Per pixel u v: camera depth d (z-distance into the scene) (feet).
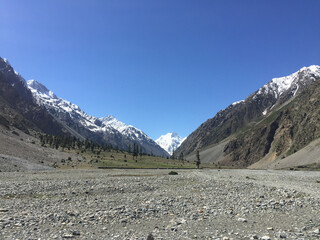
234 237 58.54
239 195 114.73
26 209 81.76
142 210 81.41
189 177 197.06
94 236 57.67
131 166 607.37
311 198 105.60
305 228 66.13
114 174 249.55
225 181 173.88
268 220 74.64
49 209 81.61
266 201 100.48
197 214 79.41
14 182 145.69
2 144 406.62
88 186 133.90
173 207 88.38
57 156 529.04
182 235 59.62
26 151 437.17
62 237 55.77
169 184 152.46
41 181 154.20
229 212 82.28
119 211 79.20
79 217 72.79
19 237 54.85
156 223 70.33
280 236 58.49
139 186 136.46
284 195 115.75
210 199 104.32
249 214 81.61
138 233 60.80
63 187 131.03
